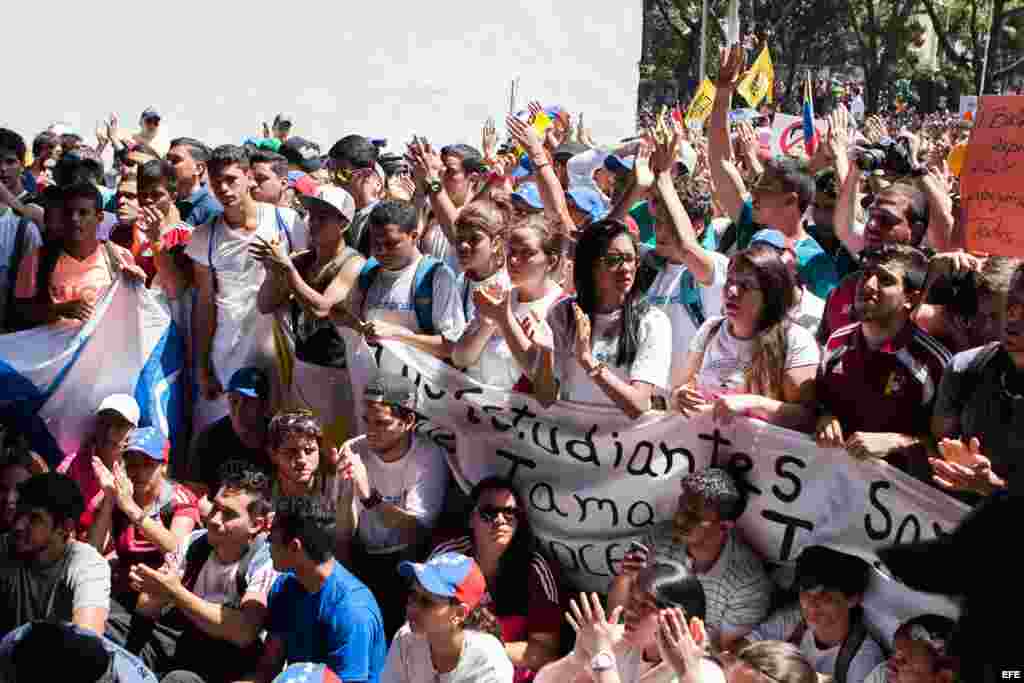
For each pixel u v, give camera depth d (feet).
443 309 17.57
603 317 15.58
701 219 19.47
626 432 15.69
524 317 16.57
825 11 148.25
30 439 19.99
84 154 31.53
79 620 15.38
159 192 21.49
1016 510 6.18
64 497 15.53
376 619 15.20
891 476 13.92
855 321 15.16
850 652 13.67
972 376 12.66
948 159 27.27
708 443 15.20
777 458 14.65
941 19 161.89
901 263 13.57
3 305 20.47
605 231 15.35
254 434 19.12
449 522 17.19
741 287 14.47
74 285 20.01
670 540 15.31
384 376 16.87
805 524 14.60
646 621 12.89
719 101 20.29
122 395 19.33
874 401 13.83
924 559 6.36
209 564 16.60
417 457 16.88
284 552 14.98
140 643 16.65
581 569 16.48
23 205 22.98
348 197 18.62
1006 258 14.40
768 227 18.24
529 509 16.48
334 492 17.57
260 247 17.72
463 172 23.53
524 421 16.33
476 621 14.39
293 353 19.17
